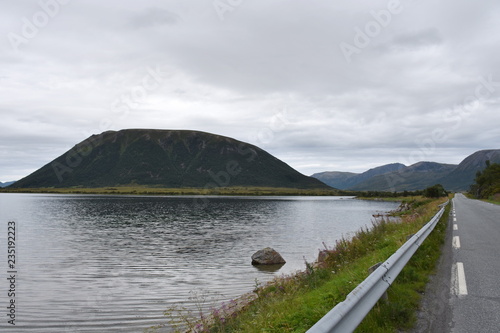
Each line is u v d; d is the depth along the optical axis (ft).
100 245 98.22
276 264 70.59
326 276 33.12
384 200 533.14
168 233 127.95
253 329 19.48
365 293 15.42
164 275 61.05
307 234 122.72
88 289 51.47
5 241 105.09
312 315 18.95
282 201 492.54
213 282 55.72
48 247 93.81
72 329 35.58
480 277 28.07
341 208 312.50
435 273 29.48
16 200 440.45
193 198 563.89
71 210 257.75
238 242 104.12
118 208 286.87
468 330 17.21
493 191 298.76
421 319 18.71
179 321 35.76
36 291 50.39
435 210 96.99
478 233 57.82
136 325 36.55
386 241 45.09
